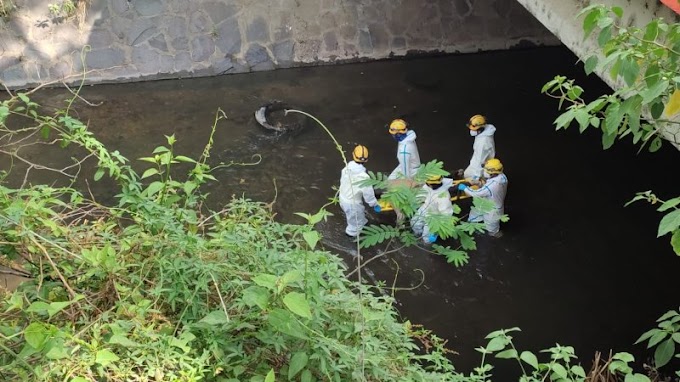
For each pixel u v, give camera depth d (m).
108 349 2.21
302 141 8.19
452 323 5.64
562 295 5.94
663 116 2.84
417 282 6.04
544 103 9.01
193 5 9.34
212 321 2.30
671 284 6.02
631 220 6.84
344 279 2.92
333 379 2.41
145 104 9.02
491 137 6.93
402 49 10.07
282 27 9.71
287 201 7.16
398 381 2.54
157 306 2.62
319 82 9.56
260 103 9.06
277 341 2.32
